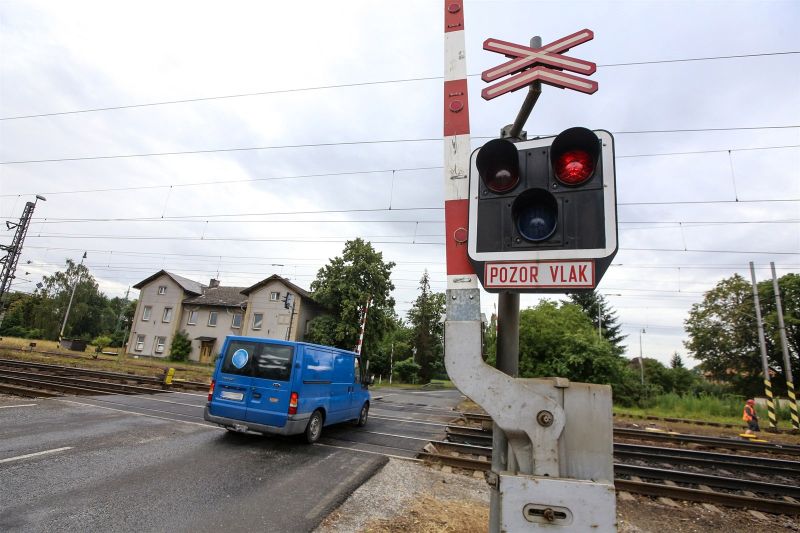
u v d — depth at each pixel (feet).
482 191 6.61
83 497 14.48
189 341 140.05
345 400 30.91
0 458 17.53
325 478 18.99
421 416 45.60
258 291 135.33
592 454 5.26
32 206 111.34
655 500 20.35
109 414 28.89
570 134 6.27
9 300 235.61
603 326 159.53
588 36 6.81
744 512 19.26
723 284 121.29
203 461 19.98
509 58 7.20
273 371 24.90
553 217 6.24
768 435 49.83
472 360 5.93
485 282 6.29
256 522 13.70
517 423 5.46
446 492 18.62
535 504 5.04
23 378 42.16
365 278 118.01
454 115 7.18
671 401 75.25
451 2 7.73
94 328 233.76
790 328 111.34
